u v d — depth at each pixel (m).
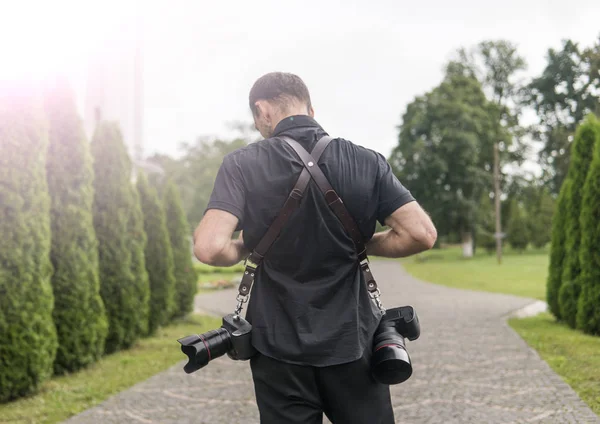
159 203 9.95
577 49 45.47
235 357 1.93
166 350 8.15
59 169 6.76
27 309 5.43
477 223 44.12
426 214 1.95
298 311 1.84
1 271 5.28
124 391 5.66
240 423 4.61
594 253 8.43
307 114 2.05
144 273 8.47
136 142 28.92
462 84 45.41
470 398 5.18
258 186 1.87
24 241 5.47
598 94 44.66
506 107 49.62
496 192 41.66
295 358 1.83
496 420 4.50
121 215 8.07
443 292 18.28
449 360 6.98
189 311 11.34
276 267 1.89
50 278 6.44
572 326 9.28
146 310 8.52
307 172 1.87
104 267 7.86
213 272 29.02
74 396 5.48
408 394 5.40
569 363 6.50
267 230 1.87
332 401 1.88
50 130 6.83
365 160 1.92
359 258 1.93
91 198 7.07
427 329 9.73
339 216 1.86
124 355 7.76
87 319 6.68
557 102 47.19
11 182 5.45
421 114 44.94
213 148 71.88
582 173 9.26
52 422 4.62
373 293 1.97
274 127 2.03
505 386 5.57
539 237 49.12
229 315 1.93
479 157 45.84
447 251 56.22
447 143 42.25
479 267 33.78
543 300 15.17
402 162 46.59
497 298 15.88
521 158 49.31
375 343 1.91
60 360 6.39
